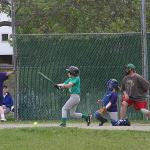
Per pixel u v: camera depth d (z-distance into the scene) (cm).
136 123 4269
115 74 4588
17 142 2889
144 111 3947
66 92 4559
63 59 4600
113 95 4028
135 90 3938
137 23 5044
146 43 4547
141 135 3136
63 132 3238
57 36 4597
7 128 3497
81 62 4594
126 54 4581
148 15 4819
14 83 4606
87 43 4594
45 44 4606
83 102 4575
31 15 5231
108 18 5141
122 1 5122
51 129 3356
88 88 4584
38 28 5272
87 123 3959
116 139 2991
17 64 4606
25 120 4575
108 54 4594
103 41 4594
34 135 3131
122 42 4584
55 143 2845
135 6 5069
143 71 4547
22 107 4588
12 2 4638
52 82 4372
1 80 4034
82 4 5178
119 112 4338
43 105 4584
